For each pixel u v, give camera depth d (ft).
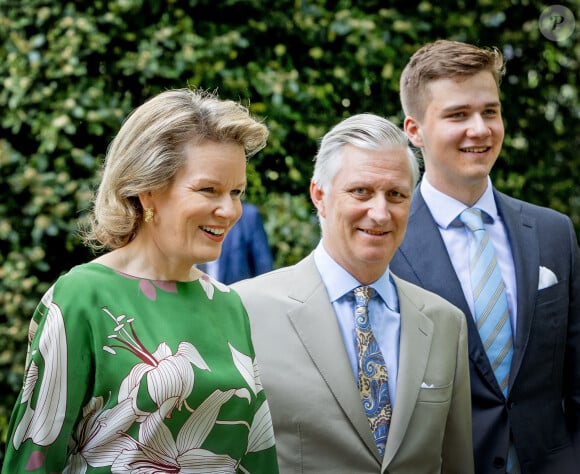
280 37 18.29
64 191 16.78
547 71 20.24
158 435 7.04
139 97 17.66
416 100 11.10
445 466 9.54
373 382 9.00
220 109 7.39
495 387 10.36
